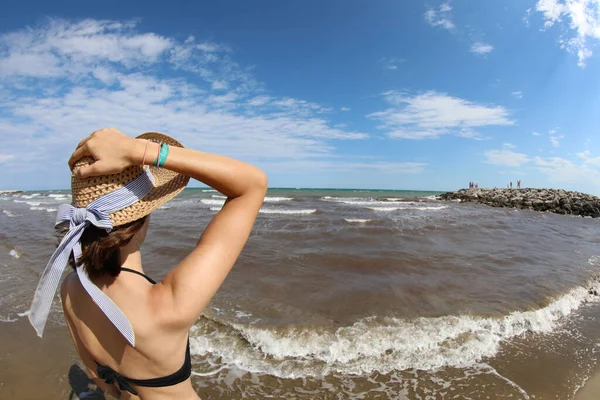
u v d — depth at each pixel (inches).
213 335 180.7
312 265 316.8
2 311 211.6
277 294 241.0
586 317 224.2
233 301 225.9
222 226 40.6
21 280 273.6
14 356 160.2
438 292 253.8
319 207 1054.4
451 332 191.8
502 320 210.5
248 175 41.0
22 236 468.4
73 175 39.0
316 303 226.7
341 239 447.5
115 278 38.8
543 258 379.2
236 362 158.7
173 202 1232.8
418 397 138.4
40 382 142.4
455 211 975.0
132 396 45.6
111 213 37.7
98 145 35.3
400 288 259.3
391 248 399.5
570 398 139.9
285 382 145.7
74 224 38.1
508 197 1504.7
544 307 233.5
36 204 1259.8
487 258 367.6
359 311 215.8
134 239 42.6
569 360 168.2
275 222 619.8
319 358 163.6
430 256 363.9
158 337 38.6
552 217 960.3
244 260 327.6
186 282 38.5
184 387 43.2
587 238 545.3
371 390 142.0
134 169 39.0
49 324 192.1
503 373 155.6
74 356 161.8
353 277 284.2
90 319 41.3
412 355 168.1
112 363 41.3
